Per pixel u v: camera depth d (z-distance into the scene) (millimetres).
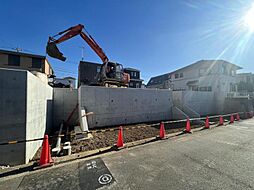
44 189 2957
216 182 3193
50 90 9984
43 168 3877
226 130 8852
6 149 4191
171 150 5305
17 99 4402
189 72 26891
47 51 10664
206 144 6039
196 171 3703
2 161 4137
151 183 3168
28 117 4719
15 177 3420
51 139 7816
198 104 17578
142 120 12617
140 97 12664
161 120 13438
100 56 13102
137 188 2982
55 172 3678
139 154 4918
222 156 4719
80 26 11664
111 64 13250
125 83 14547
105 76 12859
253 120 13039
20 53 18906
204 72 24266
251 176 3451
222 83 22422
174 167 3936
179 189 2943
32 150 5168
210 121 12500
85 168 3898
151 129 9539
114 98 11367
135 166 4008
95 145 6246
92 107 10500
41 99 6848
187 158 4562
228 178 3359
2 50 18109
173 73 30453
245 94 22562
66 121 11359
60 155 4934
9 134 4230
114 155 4836
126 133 8461
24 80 4551
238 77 30594
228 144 6043
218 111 19359
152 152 5102
